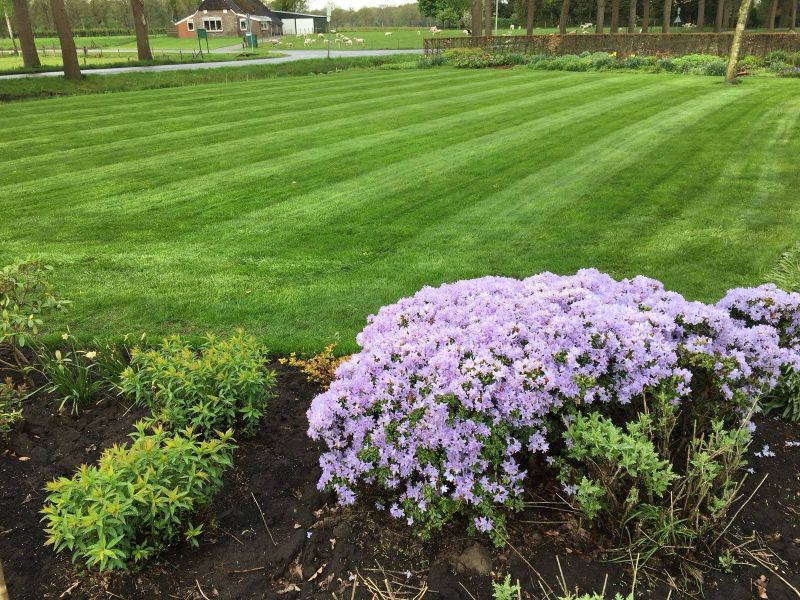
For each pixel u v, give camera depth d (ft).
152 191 29.30
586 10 229.45
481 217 24.23
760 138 38.32
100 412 11.41
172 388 10.48
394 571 7.73
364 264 19.62
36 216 25.72
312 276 18.74
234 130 45.65
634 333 9.09
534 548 8.05
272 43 217.77
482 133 42.37
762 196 26.45
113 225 24.31
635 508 8.02
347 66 111.75
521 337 9.43
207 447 8.23
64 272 19.36
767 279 17.61
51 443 10.39
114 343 13.41
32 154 38.52
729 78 68.13
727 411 9.66
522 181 29.60
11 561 7.82
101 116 53.88
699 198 26.35
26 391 12.12
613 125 44.16
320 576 7.68
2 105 62.75
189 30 241.76
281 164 34.27
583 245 20.88
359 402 8.68
